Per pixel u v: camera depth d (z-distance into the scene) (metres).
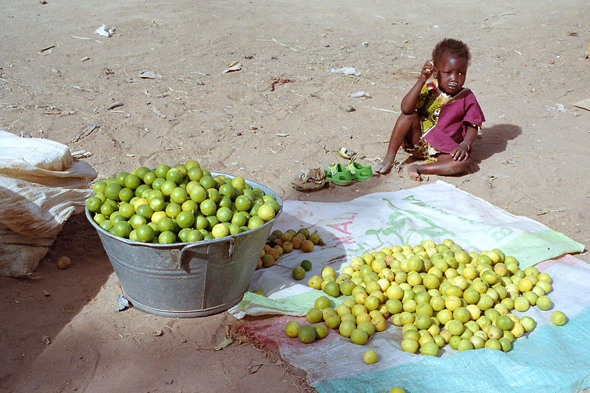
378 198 5.95
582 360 3.53
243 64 10.34
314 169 6.39
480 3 15.86
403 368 3.44
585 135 7.88
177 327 3.89
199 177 4.11
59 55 10.09
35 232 4.33
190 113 8.09
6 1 13.64
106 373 3.42
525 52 11.76
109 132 7.20
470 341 3.71
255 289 4.34
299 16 13.94
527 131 8.03
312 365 3.49
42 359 3.49
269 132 7.68
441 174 6.64
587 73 10.55
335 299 4.24
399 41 12.34
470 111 6.55
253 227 3.90
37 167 4.44
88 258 4.72
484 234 5.17
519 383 3.30
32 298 4.09
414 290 4.21
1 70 9.08
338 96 9.13
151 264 3.64
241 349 3.71
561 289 4.36
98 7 13.41
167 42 11.23
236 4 14.55
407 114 6.59
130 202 4.07
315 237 5.12
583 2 16.02
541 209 5.91
